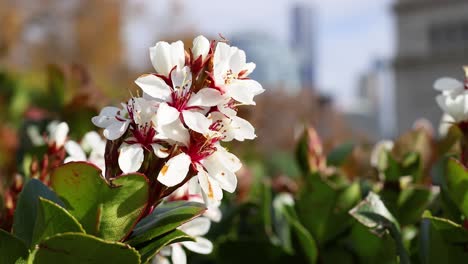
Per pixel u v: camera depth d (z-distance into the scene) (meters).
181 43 0.31
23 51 5.68
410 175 0.44
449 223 0.34
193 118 0.30
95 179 0.30
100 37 6.19
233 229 0.51
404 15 8.22
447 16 8.00
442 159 0.39
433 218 0.34
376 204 0.36
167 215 0.32
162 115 0.30
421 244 0.36
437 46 8.05
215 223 0.49
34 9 5.83
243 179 0.62
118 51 6.23
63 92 0.72
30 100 1.04
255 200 0.56
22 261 0.31
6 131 0.74
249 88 0.31
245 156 0.93
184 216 0.32
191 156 0.30
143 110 0.30
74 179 0.30
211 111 0.31
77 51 6.14
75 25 6.12
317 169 0.49
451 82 0.37
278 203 0.47
